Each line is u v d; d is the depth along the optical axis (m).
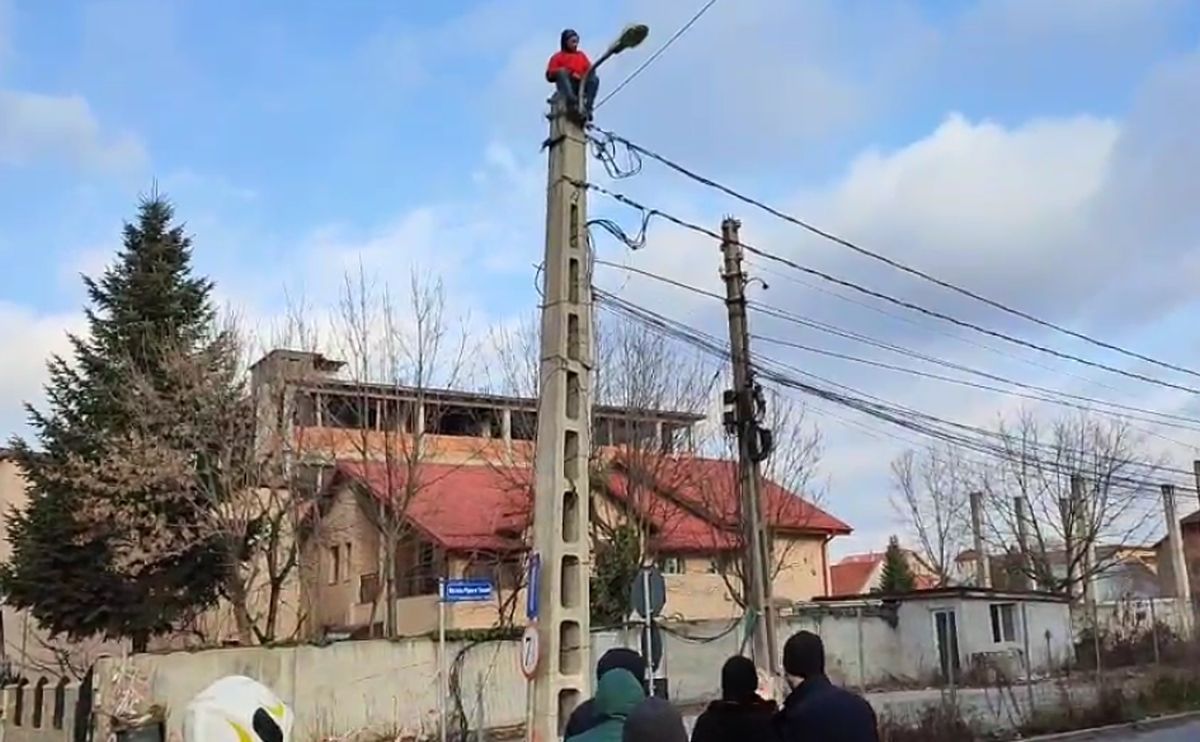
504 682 23.83
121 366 29.41
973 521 52.03
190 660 21.30
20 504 40.62
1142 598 49.72
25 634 35.56
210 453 28.27
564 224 11.42
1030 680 24.80
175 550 27.89
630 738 3.49
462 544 31.34
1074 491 44.94
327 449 29.81
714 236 17.17
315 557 30.50
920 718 20.47
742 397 16.64
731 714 5.98
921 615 35.38
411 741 22.08
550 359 11.01
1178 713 25.06
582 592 10.59
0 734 25.36
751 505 16.23
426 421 31.22
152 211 32.25
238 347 28.94
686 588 35.78
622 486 31.41
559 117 11.71
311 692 22.08
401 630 33.94
